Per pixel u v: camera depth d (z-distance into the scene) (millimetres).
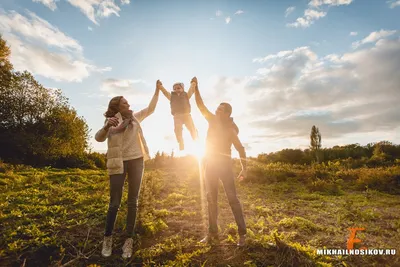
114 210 3480
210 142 3990
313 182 10516
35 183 9086
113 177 3496
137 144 3643
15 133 21047
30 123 22156
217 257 3592
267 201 7656
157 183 9297
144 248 3865
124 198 7004
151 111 4184
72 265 3316
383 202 7672
